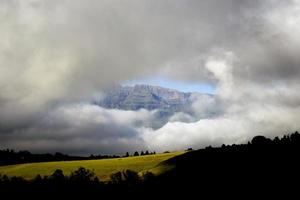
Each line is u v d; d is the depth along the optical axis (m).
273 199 133.50
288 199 132.38
